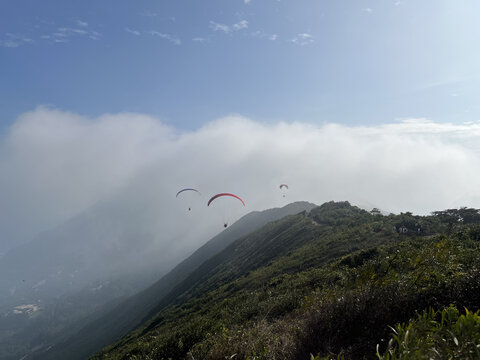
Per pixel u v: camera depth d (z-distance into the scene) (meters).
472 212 36.41
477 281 4.83
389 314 4.69
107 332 118.81
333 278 15.53
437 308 4.68
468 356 2.96
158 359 8.31
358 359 4.07
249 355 4.61
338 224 54.38
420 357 2.84
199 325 9.42
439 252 7.42
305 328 4.90
